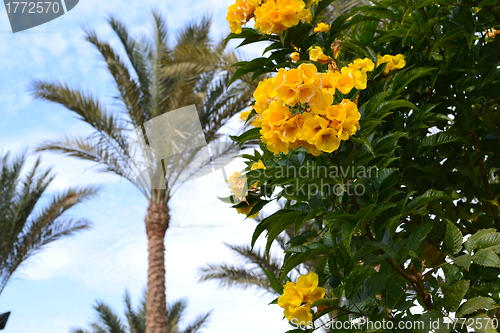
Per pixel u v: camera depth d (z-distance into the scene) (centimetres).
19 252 797
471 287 132
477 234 118
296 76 101
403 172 148
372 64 124
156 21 765
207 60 626
